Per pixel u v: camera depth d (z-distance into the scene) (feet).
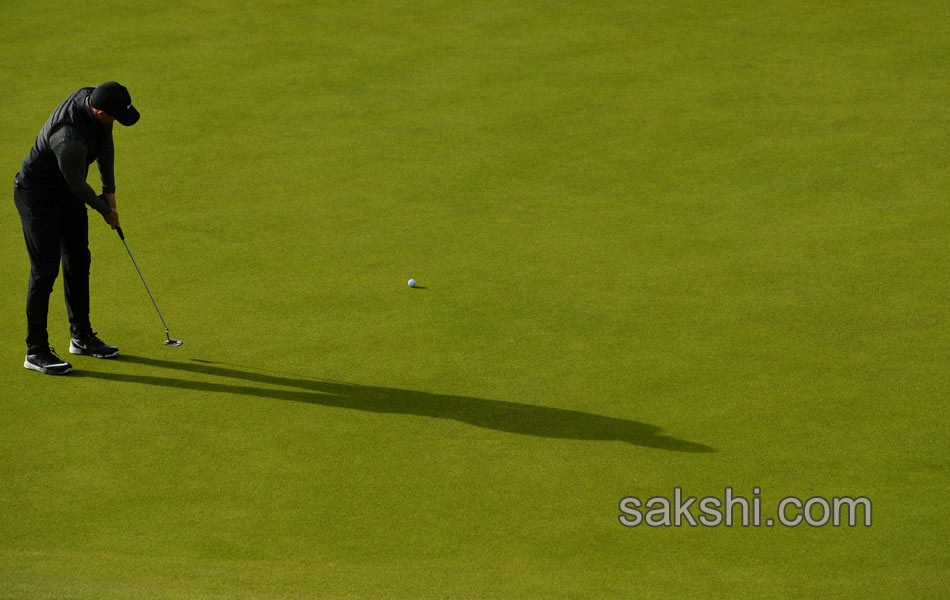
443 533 59.88
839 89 141.49
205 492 63.98
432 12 175.83
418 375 78.59
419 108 138.72
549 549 58.49
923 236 101.60
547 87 144.87
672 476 65.51
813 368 78.89
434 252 100.83
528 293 92.12
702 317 87.30
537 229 105.50
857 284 92.53
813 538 59.52
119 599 52.95
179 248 102.17
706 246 101.04
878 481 64.85
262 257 100.12
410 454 68.18
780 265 96.58
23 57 158.10
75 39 165.27
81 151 73.51
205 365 80.53
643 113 135.64
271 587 54.49
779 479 65.16
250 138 130.11
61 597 53.11
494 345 83.10
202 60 156.87
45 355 79.05
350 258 99.66
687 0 178.70
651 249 100.58
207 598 53.26
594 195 113.50
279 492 63.98
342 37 165.48
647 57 155.12
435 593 54.29
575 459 67.46
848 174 116.78
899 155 121.19
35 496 63.52
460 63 154.20
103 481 65.21
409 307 89.81
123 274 96.99
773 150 123.85
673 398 74.95
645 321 86.84
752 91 141.90
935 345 81.97
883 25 164.86
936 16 167.63
